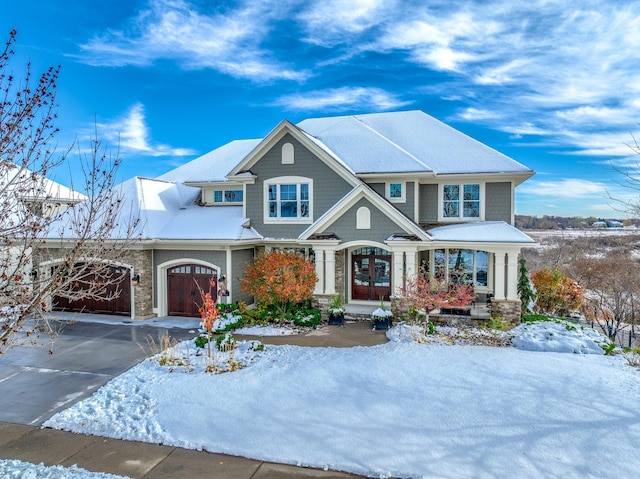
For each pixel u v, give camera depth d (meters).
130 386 10.08
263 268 16.44
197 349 12.77
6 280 6.35
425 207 19.41
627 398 8.40
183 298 18.70
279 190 19.50
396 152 19.25
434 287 14.89
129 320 17.92
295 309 17.16
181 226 19.11
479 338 14.27
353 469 6.52
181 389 9.66
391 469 6.46
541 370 10.12
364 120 23.81
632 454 6.50
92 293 8.16
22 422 8.40
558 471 6.19
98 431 7.97
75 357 12.63
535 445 6.86
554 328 14.09
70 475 6.46
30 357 12.61
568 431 7.22
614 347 12.81
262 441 7.38
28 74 6.31
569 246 36.59
